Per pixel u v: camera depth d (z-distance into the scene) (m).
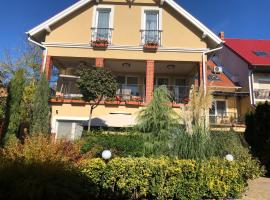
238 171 7.95
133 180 6.88
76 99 14.88
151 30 16.14
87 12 16.38
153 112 9.33
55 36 16.00
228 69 24.91
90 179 6.52
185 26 16.25
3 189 4.75
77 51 15.79
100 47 15.80
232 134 10.20
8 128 11.91
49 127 13.56
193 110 9.91
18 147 7.21
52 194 4.80
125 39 16.05
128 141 9.03
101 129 11.82
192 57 15.86
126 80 18.34
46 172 5.13
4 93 16.08
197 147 8.01
